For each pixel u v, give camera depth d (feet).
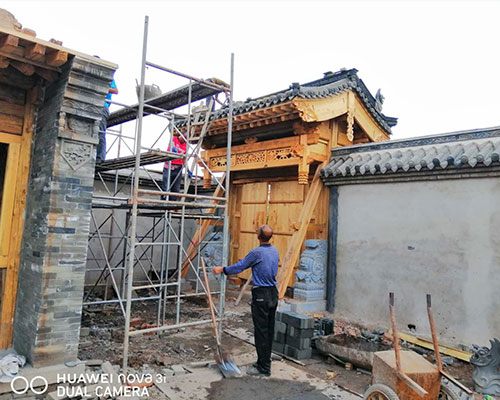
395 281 21.84
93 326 20.16
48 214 12.84
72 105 13.14
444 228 20.11
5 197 14.10
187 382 13.94
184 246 35.04
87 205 13.70
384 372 11.67
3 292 14.15
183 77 17.21
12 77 13.80
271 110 24.06
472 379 15.29
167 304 26.17
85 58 12.67
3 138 13.94
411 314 20.92
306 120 23.27
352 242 24.31
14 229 14.29
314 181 26.13
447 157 19.81
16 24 11.92
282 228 29.32
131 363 15.40
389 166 21.86
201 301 26.99
